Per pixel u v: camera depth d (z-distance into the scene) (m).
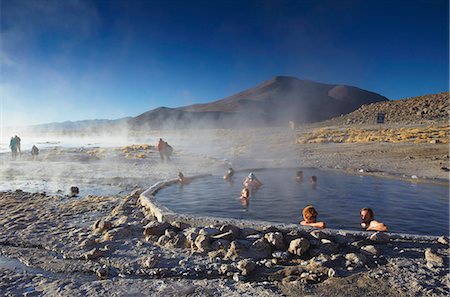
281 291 3.53
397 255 4.27
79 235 5.47
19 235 5.58
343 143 23.70
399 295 3.37
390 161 14.92
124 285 3.75
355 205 7.29
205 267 4.18
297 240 4.44
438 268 3.87
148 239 5.11
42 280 3.91
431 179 10.08
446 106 37.97
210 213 6.54
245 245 4.56
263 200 7.75
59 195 9.91
